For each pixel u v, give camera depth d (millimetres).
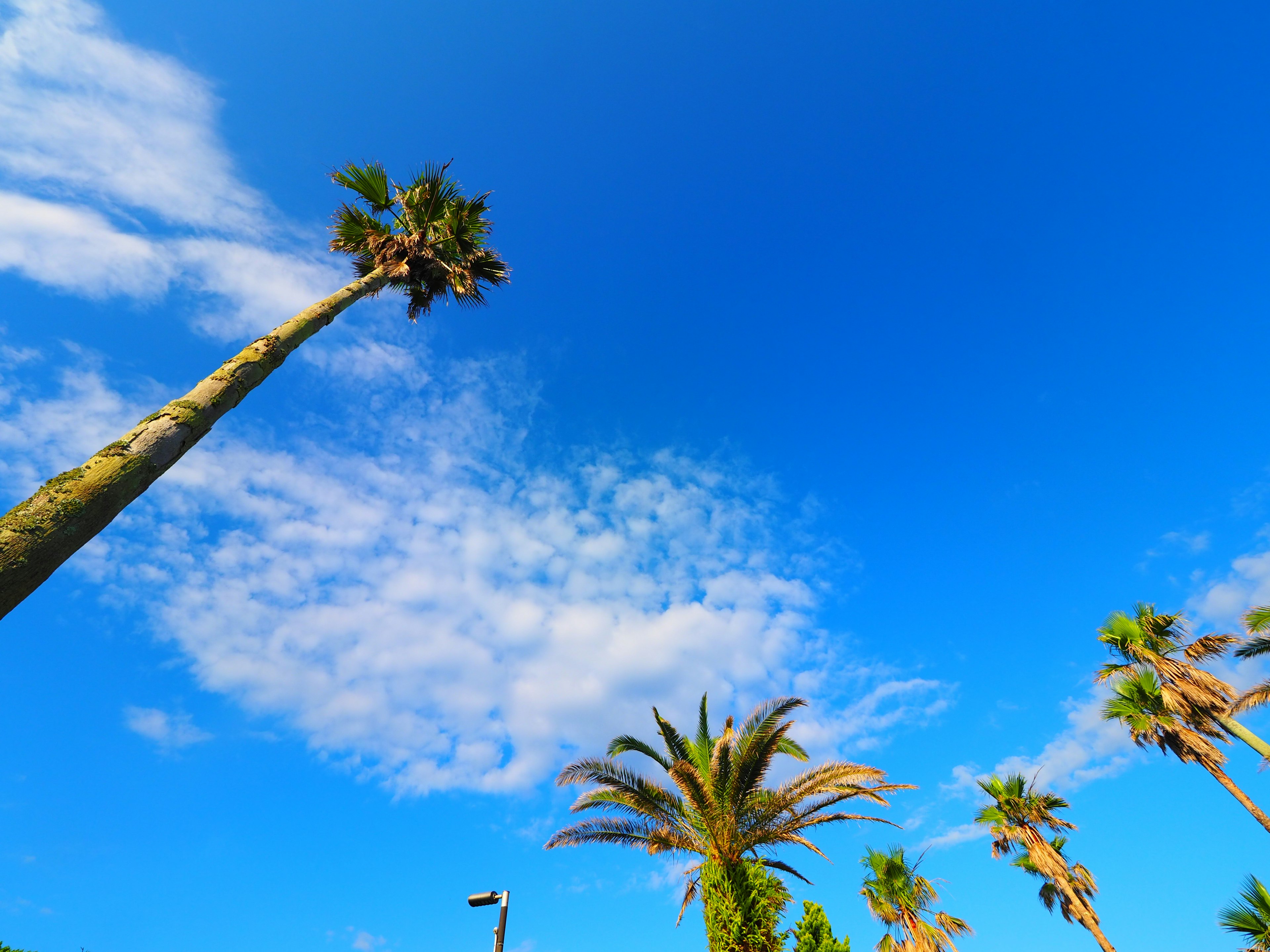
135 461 4211
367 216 13070
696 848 16781
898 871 27859
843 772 16250
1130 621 26281
